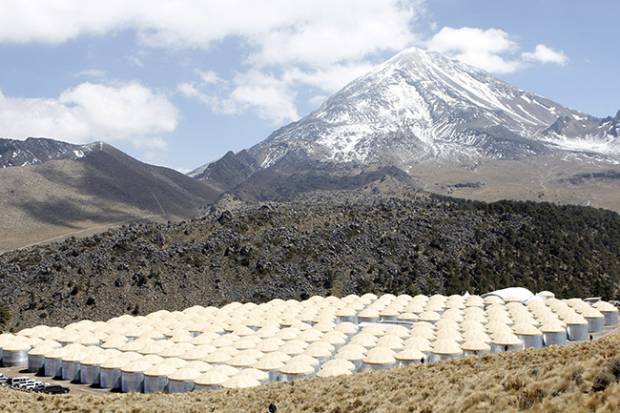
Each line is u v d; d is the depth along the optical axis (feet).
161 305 572.10
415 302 512.63
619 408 130.72
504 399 152.97
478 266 622.13
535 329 400.06
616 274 631.97
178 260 631.15
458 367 223.30
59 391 351.05
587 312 458.50
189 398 252.21
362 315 484.33
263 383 312.50
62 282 600.39
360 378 239.71
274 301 542.57
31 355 412.16
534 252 653.71
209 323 473.67
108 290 586.45
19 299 582.35
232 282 605.31
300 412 197.06
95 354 387.75
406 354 344.28
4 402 235.40
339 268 626.64
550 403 142.10
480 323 426.51
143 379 350.43
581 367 157.99
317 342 383.86
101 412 225.97
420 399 177.27
